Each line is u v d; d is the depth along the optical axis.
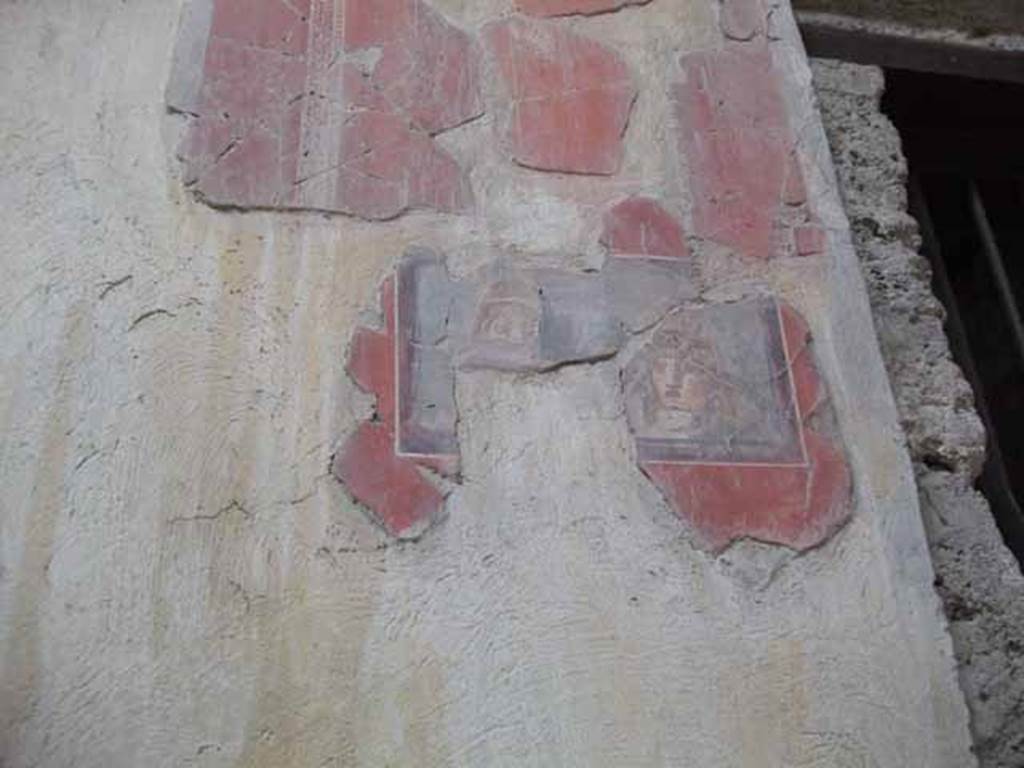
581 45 2.73
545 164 2.53
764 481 2.20
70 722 1.81
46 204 2.27
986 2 3.42
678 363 2.31
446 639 1.96
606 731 1.93
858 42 3.40
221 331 2.19
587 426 2.21
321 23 2.63
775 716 1.98
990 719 2.18
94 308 2.18
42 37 2.48
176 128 2.41
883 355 2.61
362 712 1.88
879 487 2.24
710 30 2.84
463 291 2.33
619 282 2.40
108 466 2.02
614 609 2.03
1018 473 3.50
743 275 2.46
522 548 2.06
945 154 3.61
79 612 1.89
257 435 2.10
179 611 1.91
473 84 2.62
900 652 2.08
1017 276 3.83
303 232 2.33
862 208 2.87
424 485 2.10
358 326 2.24
